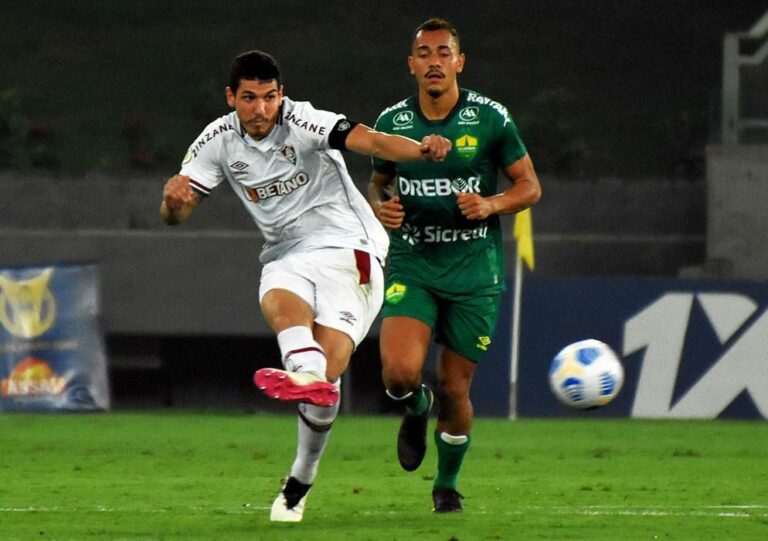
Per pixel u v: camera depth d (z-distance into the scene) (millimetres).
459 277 28391
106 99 134750
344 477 39469
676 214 93625
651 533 25172
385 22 153500
